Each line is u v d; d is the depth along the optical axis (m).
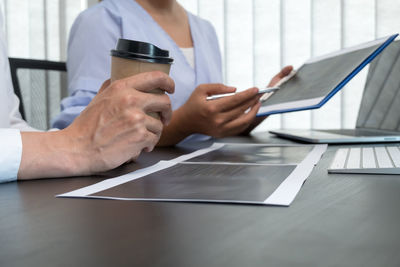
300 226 0.27
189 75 1.24
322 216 0.30
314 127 1.92
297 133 1.09
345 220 0.29
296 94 0.89
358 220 0.29
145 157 0.69
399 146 0.77
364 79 1.85
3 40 0.83
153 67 0.54
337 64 0.85
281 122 1.96
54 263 0.22
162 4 1.31
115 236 0.26
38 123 1.41
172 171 0.53
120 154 0.51
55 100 1.46
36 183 0.47
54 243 0.25
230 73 2.06
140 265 0.21
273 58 2.00
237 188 0.40
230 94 0.85
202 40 1.38
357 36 1.88
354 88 1.86
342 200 0.35
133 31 1.16
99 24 1.14
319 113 1.91
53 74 1.46
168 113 0.57
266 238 0.25
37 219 0.31
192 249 0.23
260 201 0.34
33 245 0.25
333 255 0.22
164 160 0.65
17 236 0.26
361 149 0.73
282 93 1.00
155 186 0.43
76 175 0.51
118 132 0.50
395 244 0.23
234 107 0.83
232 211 0.32
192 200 0.35
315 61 1.03
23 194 0.40
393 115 1.05
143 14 1.21
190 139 1.20
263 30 2.00
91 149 0.51
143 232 0.27
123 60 0.53
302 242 0.24
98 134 0.50
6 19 2.40
